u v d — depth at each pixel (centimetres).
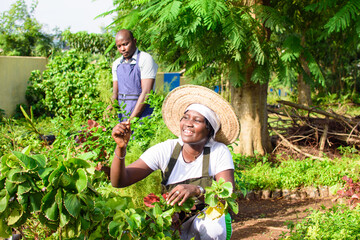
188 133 254
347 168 612
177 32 541
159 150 264
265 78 609
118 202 210
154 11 469
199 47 559
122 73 465
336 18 507
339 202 516
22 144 410
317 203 531
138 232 203
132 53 462
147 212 211
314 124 797
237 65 633
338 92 2248
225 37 580
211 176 260
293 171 610
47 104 1159
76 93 1113
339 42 775
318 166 636
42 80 1221
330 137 774
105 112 385
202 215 232
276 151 760
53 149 353
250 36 569
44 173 179
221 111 266
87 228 192
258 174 595
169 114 287
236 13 550
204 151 262
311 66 605
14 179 177
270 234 400
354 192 413
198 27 519
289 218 462
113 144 349
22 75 1230
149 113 457
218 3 475
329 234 306
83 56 1173
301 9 737
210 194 202
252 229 420
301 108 800
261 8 570
